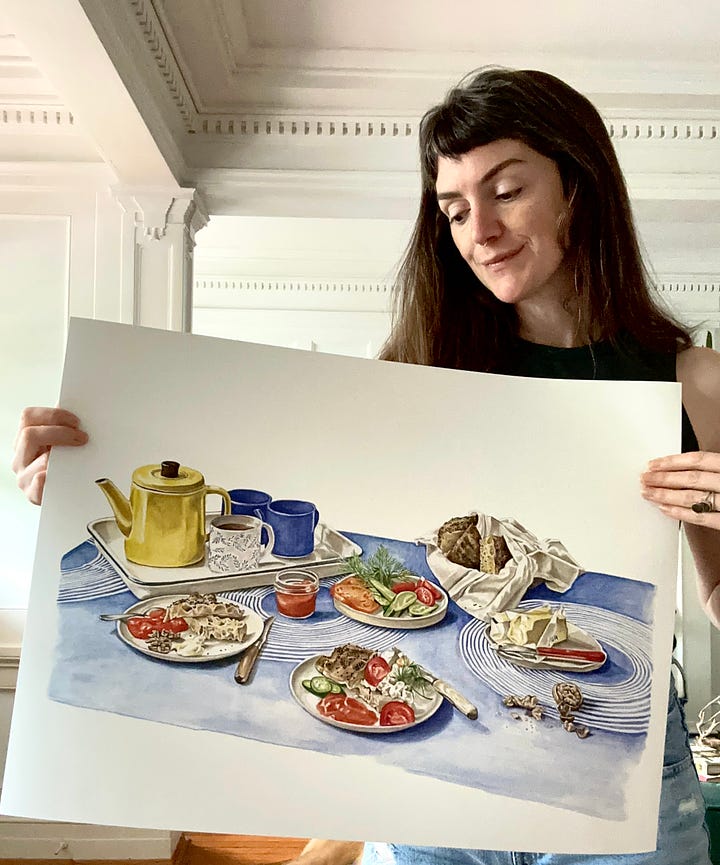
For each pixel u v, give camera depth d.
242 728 0.71
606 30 2.49
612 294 0.85
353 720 0.72
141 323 2.87
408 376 0.79
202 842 3.04
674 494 0.74
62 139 2.90
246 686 0.72
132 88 2.19
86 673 0.71
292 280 4.30
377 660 0.73
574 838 0.70
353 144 2.94
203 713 0.71
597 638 0.74
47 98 2.80
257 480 0.76
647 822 0.71
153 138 2.46
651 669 0.74
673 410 0.77
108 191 2.89
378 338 4.30
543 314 0.88
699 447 0.83
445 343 0.92
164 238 2.89
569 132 0.81
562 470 0.77
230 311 4.34
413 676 0.73
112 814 0.69
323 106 2.87
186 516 0.74
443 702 0.73
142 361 0.77
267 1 2.35
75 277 2.88
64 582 0.72
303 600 0.74
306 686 0.72
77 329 0.77
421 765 0.71
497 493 0.77
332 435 0.78
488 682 0.73
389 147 2.93
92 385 0.76
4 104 2.83
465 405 0.79
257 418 0.77
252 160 2.95
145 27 2.17
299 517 0.75
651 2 2.34
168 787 0.69
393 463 0.78
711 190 2.90
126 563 0.73
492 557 0.76
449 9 2.39
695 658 3.59
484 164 0.80
